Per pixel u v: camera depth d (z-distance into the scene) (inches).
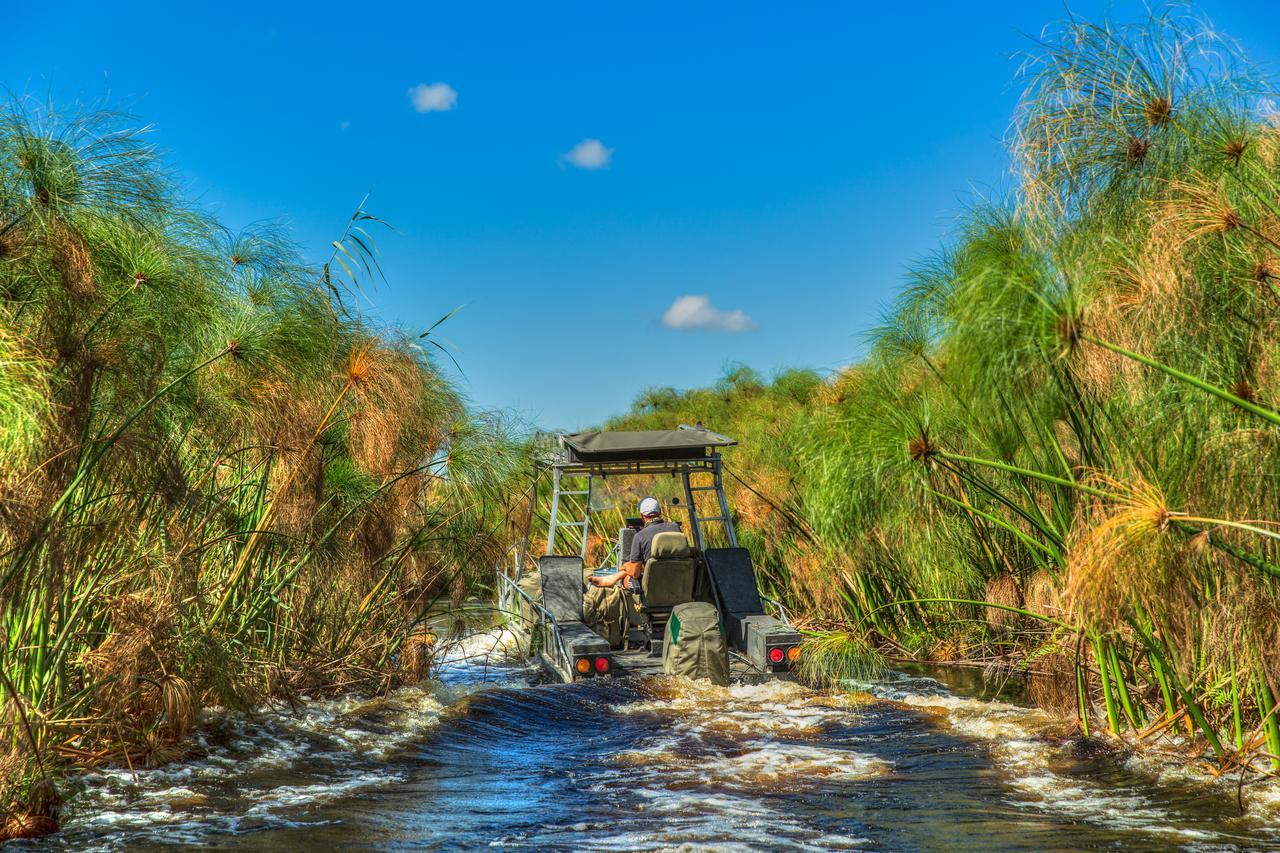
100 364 187.0
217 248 255.6
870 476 234.2
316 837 165.5
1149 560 162.9
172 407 224.5
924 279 241.6
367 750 229.0
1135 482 177.5
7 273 179.0
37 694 180.4
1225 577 178.1
